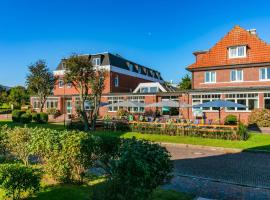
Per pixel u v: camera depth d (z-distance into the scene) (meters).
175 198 7.42
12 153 11.73
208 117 33.38
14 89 67.62
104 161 7.71
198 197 7.75
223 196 8.07
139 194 5.57
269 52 33.62
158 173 5.75
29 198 7.29
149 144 6.07
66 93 49.66
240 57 35.19
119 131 25.58
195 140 19.83
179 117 34.06
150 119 30.50
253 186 9.02
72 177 8.66
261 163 12.75
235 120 29.56
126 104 31.53
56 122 37.56
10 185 6.88
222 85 35.84
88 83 31.52
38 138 8.98
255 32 38.31
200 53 39.78
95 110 27.72
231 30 36.56
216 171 11.14
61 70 50.53
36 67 45.53
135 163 5.51
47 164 8.87
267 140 19.59
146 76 61.56
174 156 14.56
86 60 30.92
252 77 34.00
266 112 28.50
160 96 38.31
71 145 8.34
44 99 46.59
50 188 8.12
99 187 6.41
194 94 34.28
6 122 36.28
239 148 16.41
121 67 51.78
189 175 10.39
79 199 7.16
